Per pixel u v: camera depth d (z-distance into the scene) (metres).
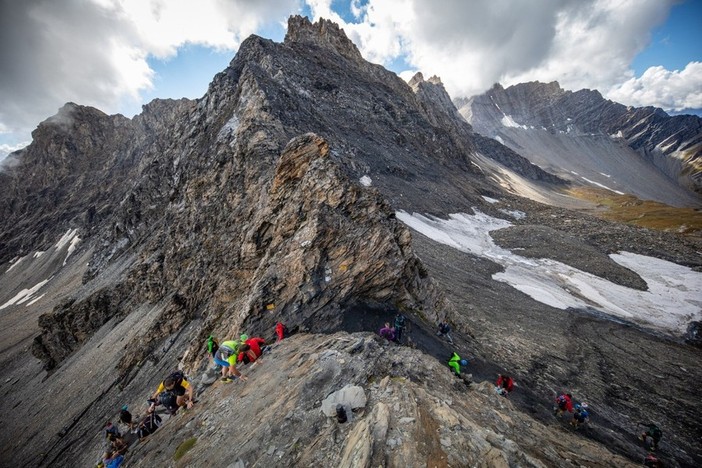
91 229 165.38
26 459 35.31
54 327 66.31
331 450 7.73
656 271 61.16
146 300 59.94
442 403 9.13
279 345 15.55
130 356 41.97
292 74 102.69
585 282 56.12
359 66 147.50
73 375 51.34
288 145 27.17
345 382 10.18
